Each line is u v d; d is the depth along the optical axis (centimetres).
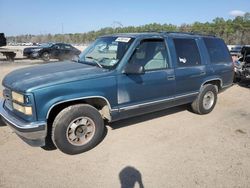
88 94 383
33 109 345
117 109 422
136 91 440
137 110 454
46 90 348
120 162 381
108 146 430
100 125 414
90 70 409
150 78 455
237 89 937
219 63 609
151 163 380
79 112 385
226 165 379
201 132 501
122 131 495
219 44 624
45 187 319
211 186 328
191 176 349
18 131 356
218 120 573
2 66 1543
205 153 414
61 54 2088
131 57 430
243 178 347
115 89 412
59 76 378
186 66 524
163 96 489
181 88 521
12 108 385
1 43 1991
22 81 371
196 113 610
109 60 439
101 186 324
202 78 563
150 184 330
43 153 401
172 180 339
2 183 323
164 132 496
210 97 609
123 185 327
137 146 433
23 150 409
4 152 400
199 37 574
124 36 469
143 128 513
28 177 338
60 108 388
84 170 358
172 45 502
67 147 385
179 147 434
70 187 321
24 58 2252
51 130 389
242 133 500
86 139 406
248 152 421
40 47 2055
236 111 647
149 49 462
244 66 1001
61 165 369
